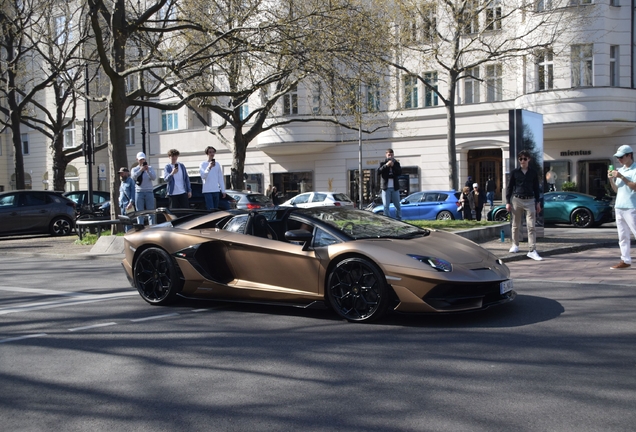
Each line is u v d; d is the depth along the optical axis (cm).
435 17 2502
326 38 1576
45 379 478
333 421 374
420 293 596
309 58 1566
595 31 2648
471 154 3231
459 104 3125
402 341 558
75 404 420
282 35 1550
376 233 686
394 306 617
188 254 737
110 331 632
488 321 630
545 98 2759
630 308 679
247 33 1619
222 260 727
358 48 1641
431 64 2786
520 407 387
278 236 705
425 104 3234
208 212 795
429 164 3238
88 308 761
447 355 509
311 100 3325
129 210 1534
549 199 2158
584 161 2853
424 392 421
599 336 558
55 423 386
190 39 1902
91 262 1305
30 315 724
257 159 3725
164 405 412
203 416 390
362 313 633
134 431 369
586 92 2688
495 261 661
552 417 369
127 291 888
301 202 2423
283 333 604
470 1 2417
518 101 2916
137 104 1642
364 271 629
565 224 2261
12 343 593
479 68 3002
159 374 482
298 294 665
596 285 838
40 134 4500
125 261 804
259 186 3728
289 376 467
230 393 432
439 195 2355
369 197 3391
